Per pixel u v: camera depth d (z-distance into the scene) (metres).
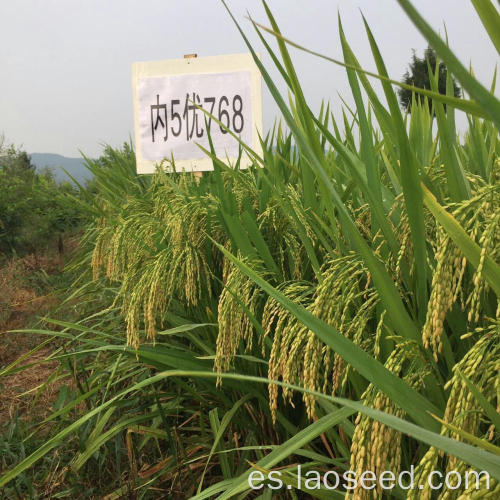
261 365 2.40
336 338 1.20
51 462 2.87
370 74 0.89
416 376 1.42
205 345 2.62
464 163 2.52
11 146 13.11
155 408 3.03
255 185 3.17
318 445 2.37
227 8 1.37
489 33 0.92
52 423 3.43
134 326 2.28
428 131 2.63
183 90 4.21
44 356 5.04
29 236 10.22
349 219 1.39
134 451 2.75
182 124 4.21
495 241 1.25
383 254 1.74
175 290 2.88
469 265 1.54
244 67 4.07
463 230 1.13
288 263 2.58
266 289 1.29
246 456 2.44
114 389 3.38
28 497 2.73
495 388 1.08
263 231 2.63
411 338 1.40
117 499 2.57
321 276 1.83
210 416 2.44
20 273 8.26
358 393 1.68
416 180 1.33
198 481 2.59
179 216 2.64
